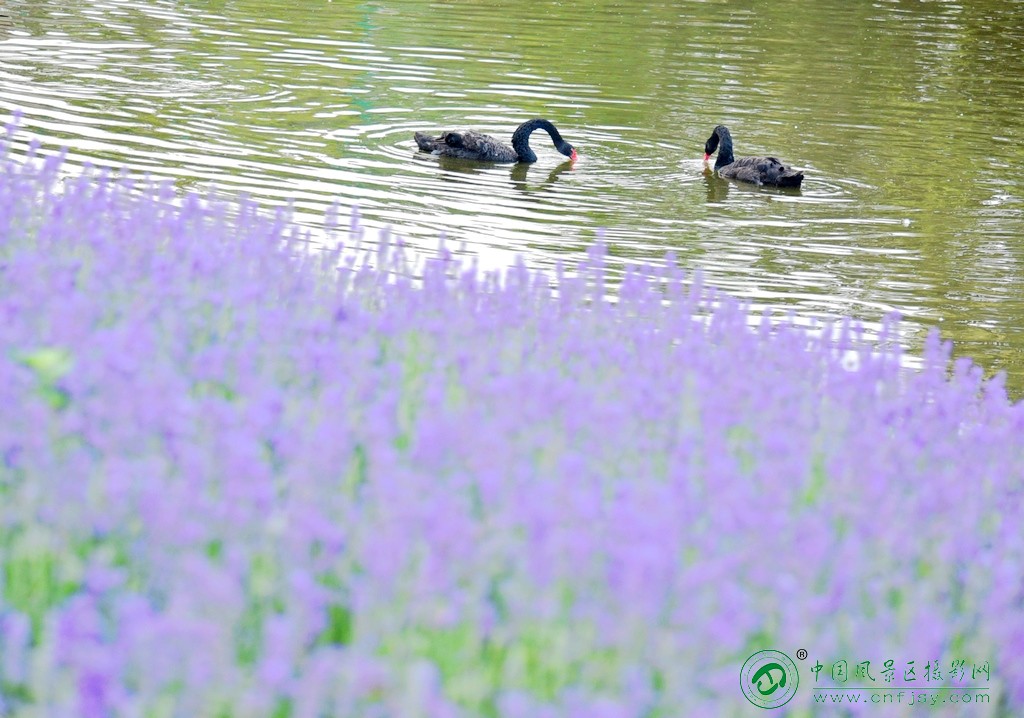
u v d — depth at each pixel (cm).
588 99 4428
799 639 762
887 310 2545
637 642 729
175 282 1342
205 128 3600
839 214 3269
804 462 1025
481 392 1093
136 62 4344
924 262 2892
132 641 668
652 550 751
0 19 4822
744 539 853
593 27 5644
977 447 1177
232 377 1135
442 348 1293
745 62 5125
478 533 820
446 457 946
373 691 686
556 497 855
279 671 661
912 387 1326
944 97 4712
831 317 2470
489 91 4447
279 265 1535
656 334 1441
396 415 1053
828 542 880
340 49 4888
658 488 908
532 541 789
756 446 1077
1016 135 4212
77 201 1595
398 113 4050
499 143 3603
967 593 896
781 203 3341
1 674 714
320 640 795
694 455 999
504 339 1372
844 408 1226
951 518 987
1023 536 1016
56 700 657
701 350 1380
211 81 4191
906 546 908
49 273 1273
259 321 1250
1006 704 811
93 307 1176
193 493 819
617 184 3450
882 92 4747
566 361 1323
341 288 1520
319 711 687
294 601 752
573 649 735
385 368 1184
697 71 4938
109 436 902
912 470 1078
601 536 824
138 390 957
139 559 794
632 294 1614
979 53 5584
